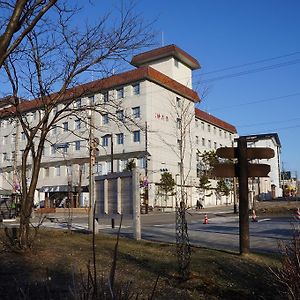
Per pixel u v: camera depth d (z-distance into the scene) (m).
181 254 7.88
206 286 7.17
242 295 6.80
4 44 4.42
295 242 5.41
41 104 11.70
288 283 5.29
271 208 35.75
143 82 54.34
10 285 6.57
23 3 4.52
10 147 63.94
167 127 54.47
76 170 59.19
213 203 70.81
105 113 12.89
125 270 8.02
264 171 9.98
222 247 12.40
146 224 25.48
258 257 9.62
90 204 16.50
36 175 10.06
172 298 6.35
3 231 12.62
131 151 55.12
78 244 11.15
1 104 11.37
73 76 10.75
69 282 6.79
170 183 53.34
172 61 60.50
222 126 78.94
